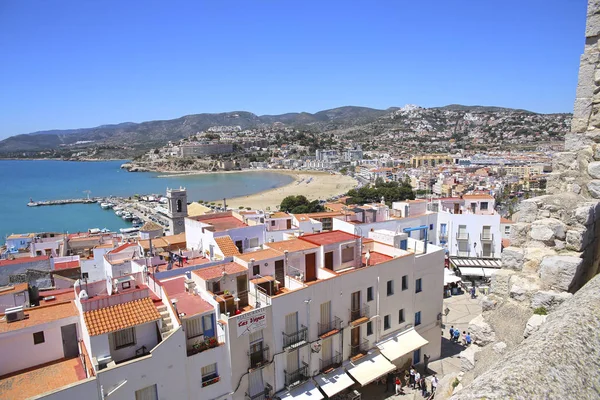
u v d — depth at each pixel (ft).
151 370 90.53
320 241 146.10
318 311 122.62
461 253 246.06
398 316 147.43
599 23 51.55
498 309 45.52
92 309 96.63
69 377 88.53
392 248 159.94
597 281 25.99
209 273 120.37
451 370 152.35
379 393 134.92
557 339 19.47
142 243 198.90
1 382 87.15
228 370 104.01
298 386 118.11
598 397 16.97
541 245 46.57
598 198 49.14
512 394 15.84
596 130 52.11
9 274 197.98
